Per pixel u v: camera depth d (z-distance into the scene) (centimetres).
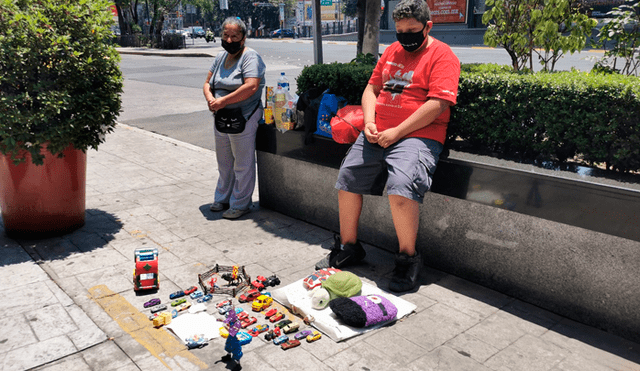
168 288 330
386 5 3578
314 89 434
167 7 3812
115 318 292
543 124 317
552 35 384
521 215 307
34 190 385
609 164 298
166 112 1066
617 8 372
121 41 3881
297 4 6988
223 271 351
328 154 407
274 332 277
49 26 358
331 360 256
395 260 335
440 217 351
